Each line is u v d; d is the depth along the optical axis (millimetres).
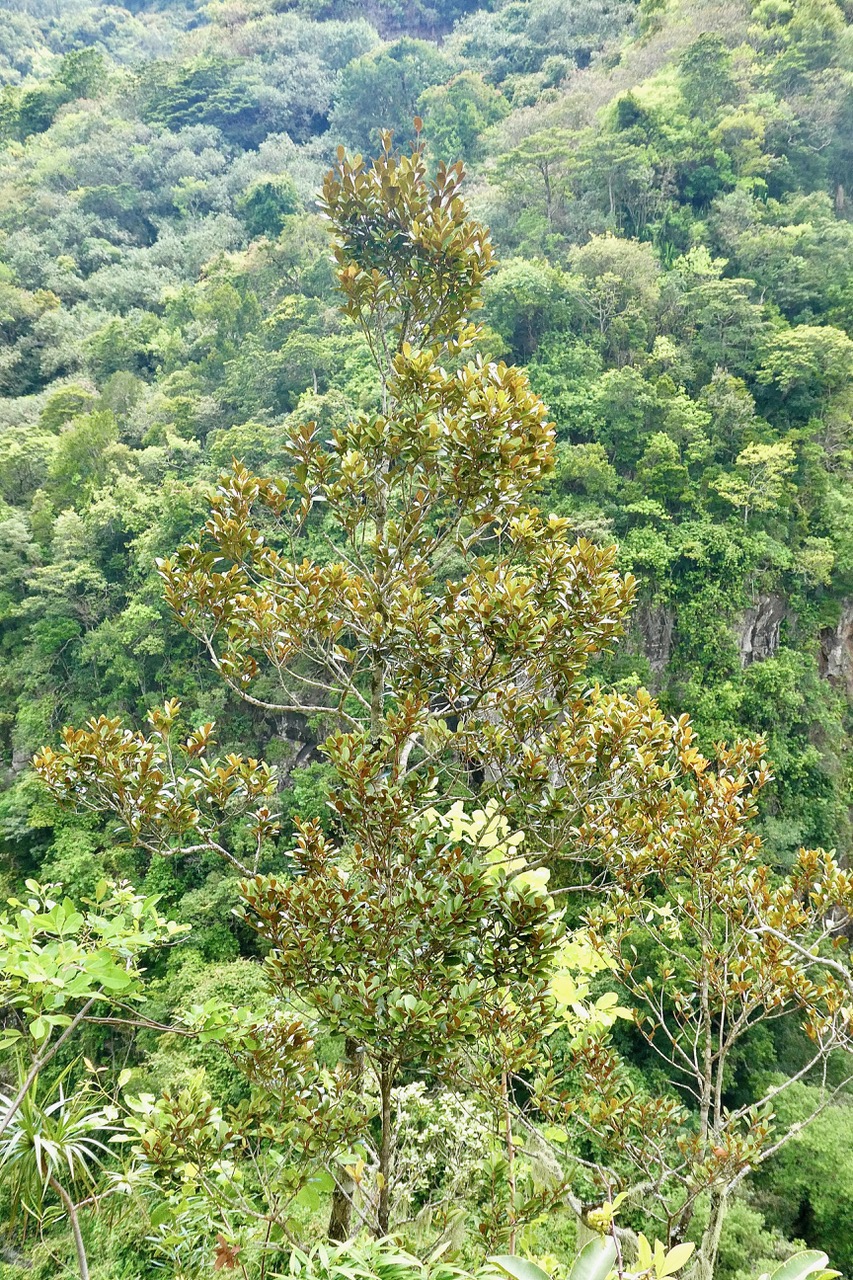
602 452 23469
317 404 26828
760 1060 13297
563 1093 3557
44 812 20938
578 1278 1773
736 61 37375
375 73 55500
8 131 72250
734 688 20594
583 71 46906
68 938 2873
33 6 98188
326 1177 2861
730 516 23000
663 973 4566
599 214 33906
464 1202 3834
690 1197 3625
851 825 20844
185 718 23016
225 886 17500
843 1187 9961
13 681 25891
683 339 28859
